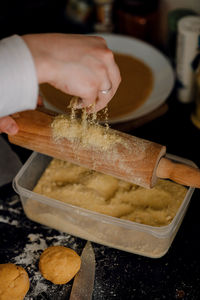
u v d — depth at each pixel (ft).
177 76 3.78
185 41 3.47
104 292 2.63
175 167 2.54
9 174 3.31
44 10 5.14
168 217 2.80
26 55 2.03
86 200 2.90
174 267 2.77
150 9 4.17
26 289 2.58
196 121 3.64
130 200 2.90
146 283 2.68
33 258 2.83
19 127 2.74
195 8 4.15
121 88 3.66
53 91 3.59
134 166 2.52
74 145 2.63
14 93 2.06
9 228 3.02
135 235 2.70
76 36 2.25
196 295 2.62
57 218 2.86
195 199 3.17
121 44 4.08
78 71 2.11
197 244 2.90
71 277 2.63
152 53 3.95
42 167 3.12
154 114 3.67
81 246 2.89
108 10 4.41
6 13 5.08
